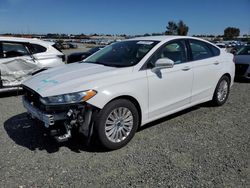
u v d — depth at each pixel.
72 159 3.33
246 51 9.57
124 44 4.65
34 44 6.98
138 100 3.74
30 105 3.62
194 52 4.79
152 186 2.75
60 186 2.76
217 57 5.29
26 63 6.70
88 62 4.46
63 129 3.35
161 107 4.12
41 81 3.62
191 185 2.75
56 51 7.43
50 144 3.76
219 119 4.82
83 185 2.77
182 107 4.56
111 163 3.23
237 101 6.12
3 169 3.08
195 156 3.38
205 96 5.09
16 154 3.46
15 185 2.77
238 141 3.85
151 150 3.56
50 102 3.19
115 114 3.51
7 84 6.48
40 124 3.58
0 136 4.06
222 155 3.40
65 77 3.60
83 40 80.81
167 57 4.25
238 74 8.77
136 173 2.99
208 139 3.92
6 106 5.79
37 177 2.92
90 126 3.37
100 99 3.29
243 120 4.77
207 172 3.00
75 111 3.25
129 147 3.66
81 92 3.23
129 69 3.74
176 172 3.00
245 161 3.25
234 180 2.84
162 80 4.04
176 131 4.23
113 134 3.53
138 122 3.88
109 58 4.33
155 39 4.42
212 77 5.11
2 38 6.51
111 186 2.76
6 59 6.43
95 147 3.67
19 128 4.40
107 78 3.49
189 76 4.52
